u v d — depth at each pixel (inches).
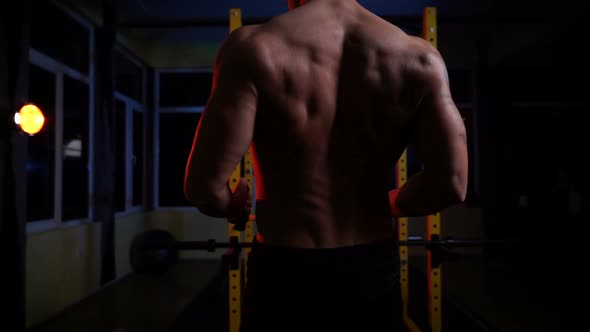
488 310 149.5
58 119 156.5
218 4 188.1
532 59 239.9
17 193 115.1
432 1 183.9
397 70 27.3
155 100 253.3
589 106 251.1
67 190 165.8
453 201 26.8
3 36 113.1
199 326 133.6
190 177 25.1
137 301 163.0
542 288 181.6
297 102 26.5
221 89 25.9
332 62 27.3
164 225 247.3
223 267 92.0
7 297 112.1
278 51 26.6
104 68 176.6
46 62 147.6
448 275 208.4
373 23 28.7
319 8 28.9
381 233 28.7
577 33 204.2
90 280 169.2
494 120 245.3
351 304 26.6
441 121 26.7
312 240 27.1
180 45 251.1
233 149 24.9
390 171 29.5
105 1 180.5
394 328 27.9
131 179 222.8
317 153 27.2
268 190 28.0
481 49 248.5
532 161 251.6
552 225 229.1
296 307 26.3
